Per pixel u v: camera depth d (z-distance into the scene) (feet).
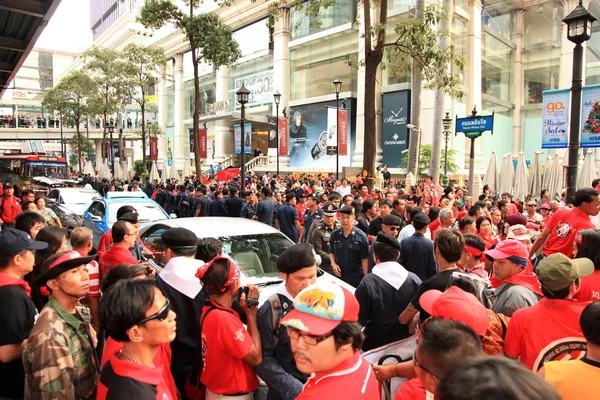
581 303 8.46
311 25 41.45
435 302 8.07
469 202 37.55
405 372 8.44
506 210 28.86
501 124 109.29
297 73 118.52
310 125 113.19
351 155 104.32
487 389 3.13
